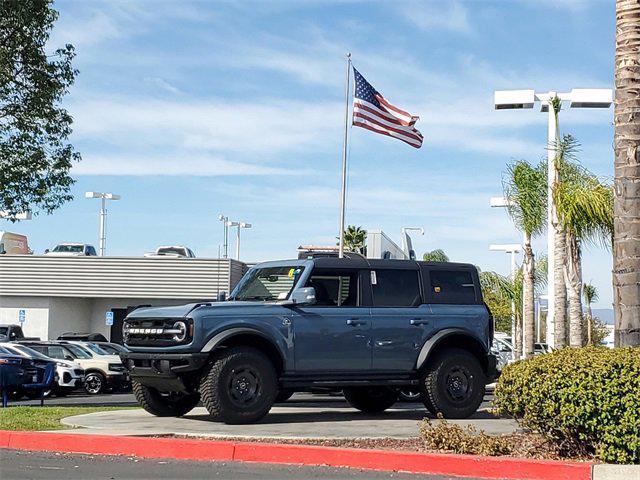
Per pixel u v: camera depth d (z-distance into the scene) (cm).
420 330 1413
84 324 4816
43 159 2128
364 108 2598
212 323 1271
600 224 2527
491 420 1408
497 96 2538
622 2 1047
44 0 2086
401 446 1036
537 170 3097
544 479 884
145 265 4550
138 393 1400
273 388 1291
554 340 2650
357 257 1451
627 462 889
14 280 4634
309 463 976
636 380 878
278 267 1405
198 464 974
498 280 4975
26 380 1884
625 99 1033
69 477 888
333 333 1352
